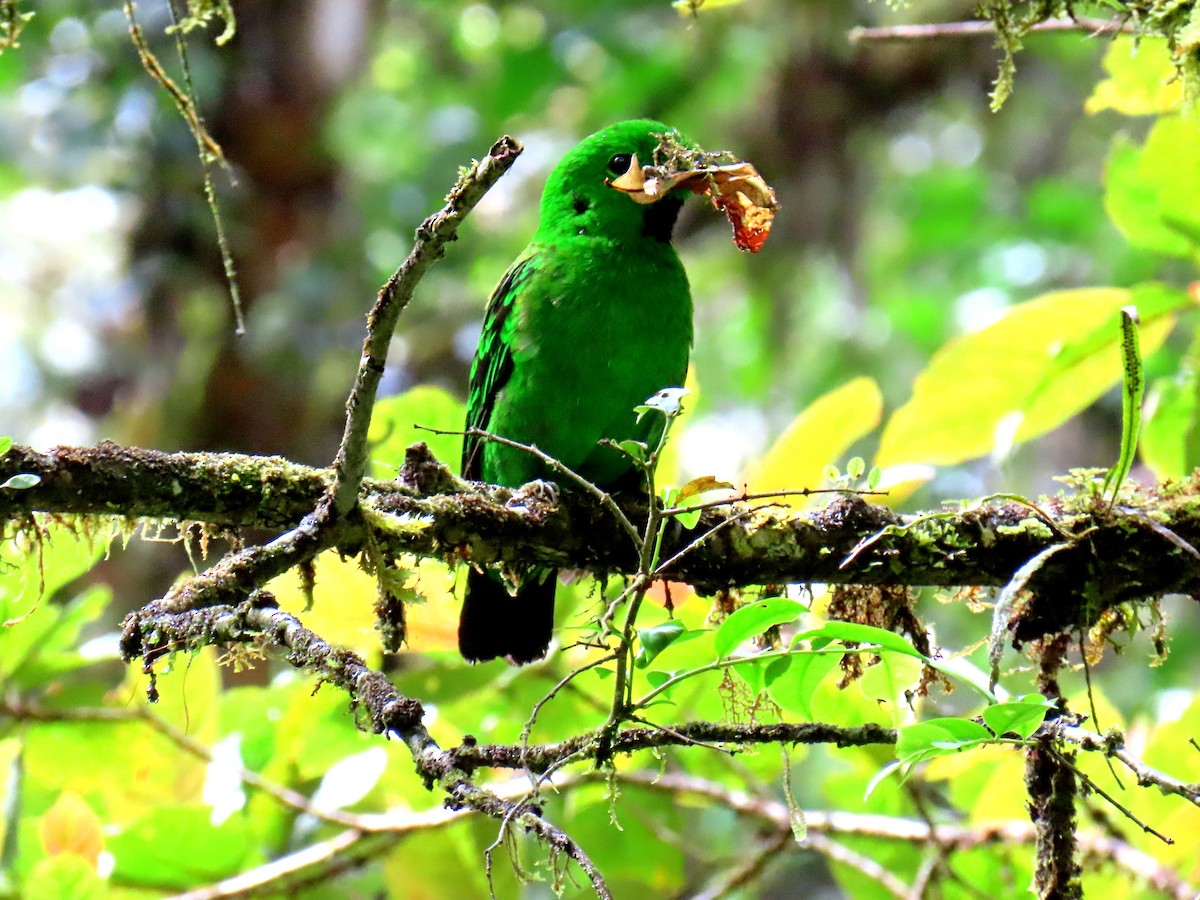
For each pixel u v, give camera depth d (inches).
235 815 378.6
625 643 220.5
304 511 259.1
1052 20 343.3
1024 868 383.2
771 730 225.5
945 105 893.2
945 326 914.7
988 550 278.4
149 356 741.9
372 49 834.8
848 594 289.3
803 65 834.8
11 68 752.3
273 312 737.6
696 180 335.6
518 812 190.5
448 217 200.5
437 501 270.5
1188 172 337.1
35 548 279.9
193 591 236.4
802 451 366.9
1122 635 705.0
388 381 810.2
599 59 909.8
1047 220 926.4
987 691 225.6
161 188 733.3
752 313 909.8
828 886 676.1
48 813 350.3
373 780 371.2
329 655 217.8
